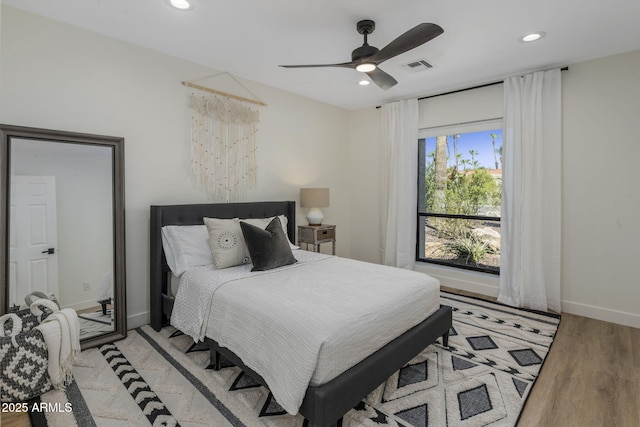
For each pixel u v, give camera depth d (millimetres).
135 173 2781
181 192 3072
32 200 2246
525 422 1674
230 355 1968
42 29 2295
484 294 3801
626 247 2924
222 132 3357
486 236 3895
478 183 3908
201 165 3203
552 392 1926
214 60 3072
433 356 2346
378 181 4711
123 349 2422
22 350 1809
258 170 3721
